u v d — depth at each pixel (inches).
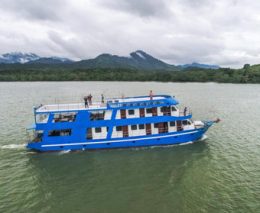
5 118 2888.8
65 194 1294.3
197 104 4020.7
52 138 1802.4
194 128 1941.4
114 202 1219.9
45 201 1230.3
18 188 1348.4
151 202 1216.2
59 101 4451.3
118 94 5625.0
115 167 1596.9
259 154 1768.0
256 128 2454.5
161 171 1536.7
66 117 1834.4
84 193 1302.9
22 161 1689.2
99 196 1273.4
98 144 1838.1
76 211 1153.4
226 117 2977.4
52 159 1717.5
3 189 1334.9
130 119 1838.1
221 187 1337.4
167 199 1240.2
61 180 1441.9
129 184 1389.0
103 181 1427.2
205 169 1550.2
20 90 6727.4
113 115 1828.2
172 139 1907.0
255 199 1222.3
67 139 1815.9
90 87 7829.7
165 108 1881.2
